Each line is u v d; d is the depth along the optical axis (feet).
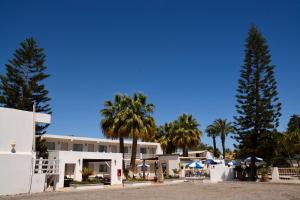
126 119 97.14
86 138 126.82
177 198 49.16
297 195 51.31
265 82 109.81
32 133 64.69
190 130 138.21
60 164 75.31
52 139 119.96
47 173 66.49
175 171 118.62
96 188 72.69
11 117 61.52
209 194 55.16
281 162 114.11
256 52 111.65
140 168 128.67
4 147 59.67
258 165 106.63
